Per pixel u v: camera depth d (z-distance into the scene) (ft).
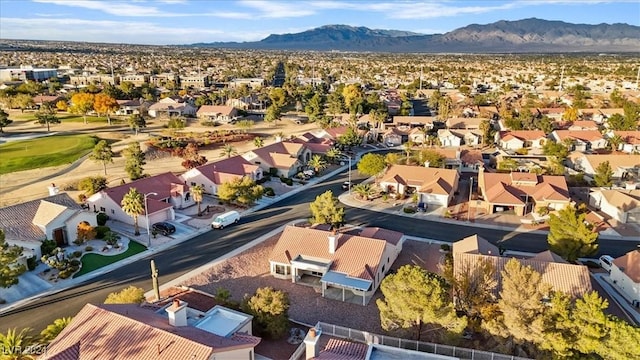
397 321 130.00
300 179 318.65
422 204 257.55
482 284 134.21
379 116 502.38
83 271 178.19
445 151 353.10
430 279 127.65
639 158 322.75
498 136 427.74
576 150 395.75
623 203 237.66
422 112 627.46
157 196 245.45
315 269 167.94
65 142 400.88
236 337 116.78
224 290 151.74
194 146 381.19
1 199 266.98
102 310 112.68
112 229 220.84
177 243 206.90
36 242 184.65
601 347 113.50
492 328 122.01
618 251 203.51
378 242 173.27
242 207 258.37
